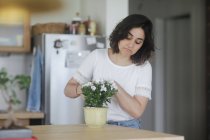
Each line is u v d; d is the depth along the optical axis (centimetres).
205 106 479
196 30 487
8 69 423
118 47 213
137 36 207
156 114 511
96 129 180
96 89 187
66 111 379
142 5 493
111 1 399
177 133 505
